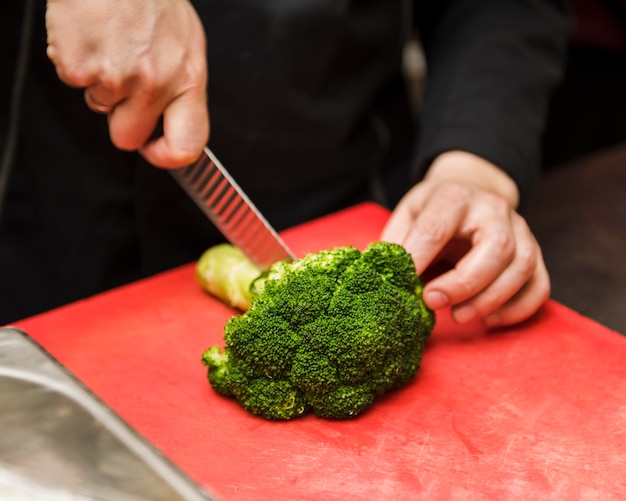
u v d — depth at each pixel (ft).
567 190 6.33
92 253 6.14
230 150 5.98
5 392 3.01
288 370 3.60
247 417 3.74
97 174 5.95
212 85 5.73
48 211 6.19
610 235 5.65
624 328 4.59
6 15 5.70
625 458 3.44
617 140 9.70
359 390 3.62
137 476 2.67
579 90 9.16
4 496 2.57
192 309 4.62
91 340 4.31
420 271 4.27
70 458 2.72
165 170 5.72
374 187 6.76
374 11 6.01
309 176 6.32
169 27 4.17
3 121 6.09
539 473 3.36
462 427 3.65
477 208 4.45
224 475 3.36
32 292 6.46
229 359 3.74
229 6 5.51
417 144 6.05
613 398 3.82
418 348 3.90
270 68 5.68
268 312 3.61
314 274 3.71
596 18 8.52
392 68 6.46
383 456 3.47
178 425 3.67
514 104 5.63
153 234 6.03
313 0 5.54
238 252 4.68
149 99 4.14
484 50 5.92
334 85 6.06
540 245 5.53
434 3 6.71
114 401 3.84
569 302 4.86
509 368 4.07
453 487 3.29
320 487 3.30
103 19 4.06
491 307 4.19
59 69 4.27
